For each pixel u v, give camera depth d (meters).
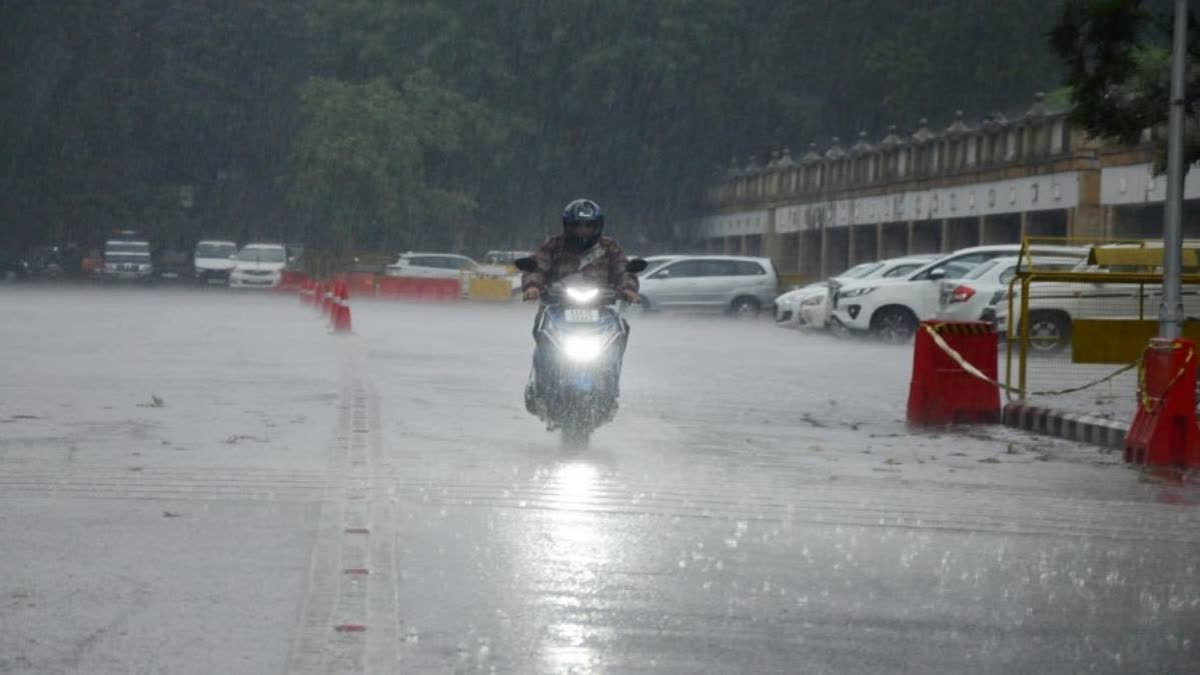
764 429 28.91
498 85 142.62
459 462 22.45
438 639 11.93
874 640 12.26
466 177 144.50
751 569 14.95
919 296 62.81
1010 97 135.75
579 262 26.05
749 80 142.88
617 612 12.98
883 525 17.78
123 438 24.75
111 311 80.75
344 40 146.12
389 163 134.75
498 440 25.58
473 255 145.62
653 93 143.12
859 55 141.62
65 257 169.12
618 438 26.53
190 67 168.62
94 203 165.25
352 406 30.95
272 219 174.25
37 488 19.20
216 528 16.53
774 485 20.91
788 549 16.08
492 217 145.50
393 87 144.00
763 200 127.88
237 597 13.22
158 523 16.78
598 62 140.00
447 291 112.06
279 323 68.69
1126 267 38.03
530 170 144.38
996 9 135.88
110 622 12.27
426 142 137.38
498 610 12.94
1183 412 24.38
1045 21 136.12
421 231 138.25
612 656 11.56
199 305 91.69
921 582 14.55
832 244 114.88
